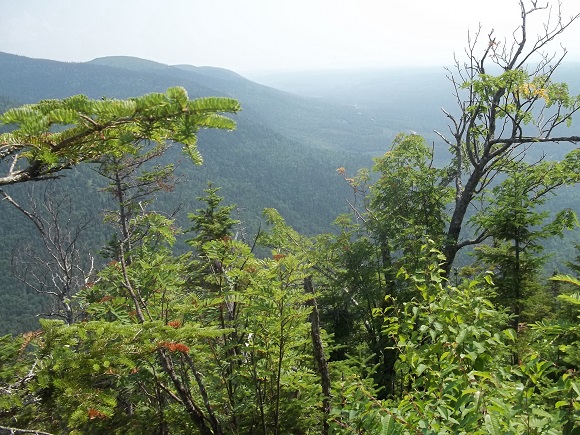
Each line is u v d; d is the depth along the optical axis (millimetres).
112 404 2898
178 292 5887
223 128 2148
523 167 12727
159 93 2047
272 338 5094
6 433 2766
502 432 2244
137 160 9398
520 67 11461
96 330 3105
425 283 3857
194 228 7578
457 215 12781
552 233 10742
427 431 2426
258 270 5621
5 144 2000
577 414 2229
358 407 2961
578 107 11523
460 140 14141
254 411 5605
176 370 6043
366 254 13391
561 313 7156
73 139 2137
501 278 11383
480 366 3090
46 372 2832
